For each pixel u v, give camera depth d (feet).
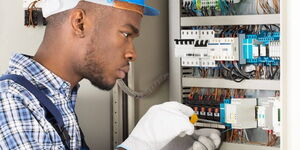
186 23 5.93
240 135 5.82
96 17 3.55
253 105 5.58
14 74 3.46
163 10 6.35
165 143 4.60
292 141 3.53
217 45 5.68
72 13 3.51
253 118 5.59
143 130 4.67
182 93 6.04
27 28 5.48
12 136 3.20
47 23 3.66
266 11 5.68
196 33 5.81
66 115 3.68
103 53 3.62
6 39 5.32
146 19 6.03
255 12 5.76
